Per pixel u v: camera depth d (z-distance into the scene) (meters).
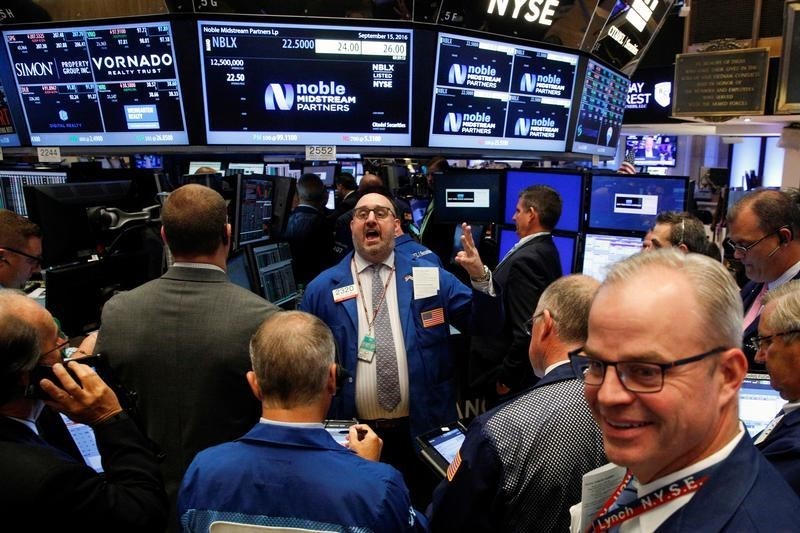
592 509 0.97
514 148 3.70
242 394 1.53
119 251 2.23
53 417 1.47
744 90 6.47
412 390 2.20
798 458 1.14
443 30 3.12
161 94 3.07
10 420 1.11
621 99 4.39
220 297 1.55
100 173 2.87
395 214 2.35
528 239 2.85
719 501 0.71
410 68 3.15
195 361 1.50
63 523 1.02
